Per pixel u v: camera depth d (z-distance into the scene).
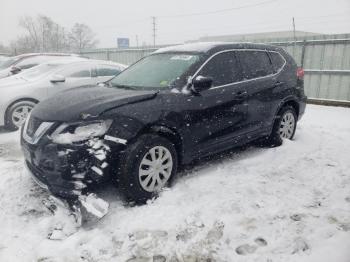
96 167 3.48
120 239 3.21
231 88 4.71
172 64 4.66
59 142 3.45
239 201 3.89
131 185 3.66
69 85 7.48
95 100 3.83
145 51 16.44
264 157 5.25
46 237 3.25
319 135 6.61
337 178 4.56
